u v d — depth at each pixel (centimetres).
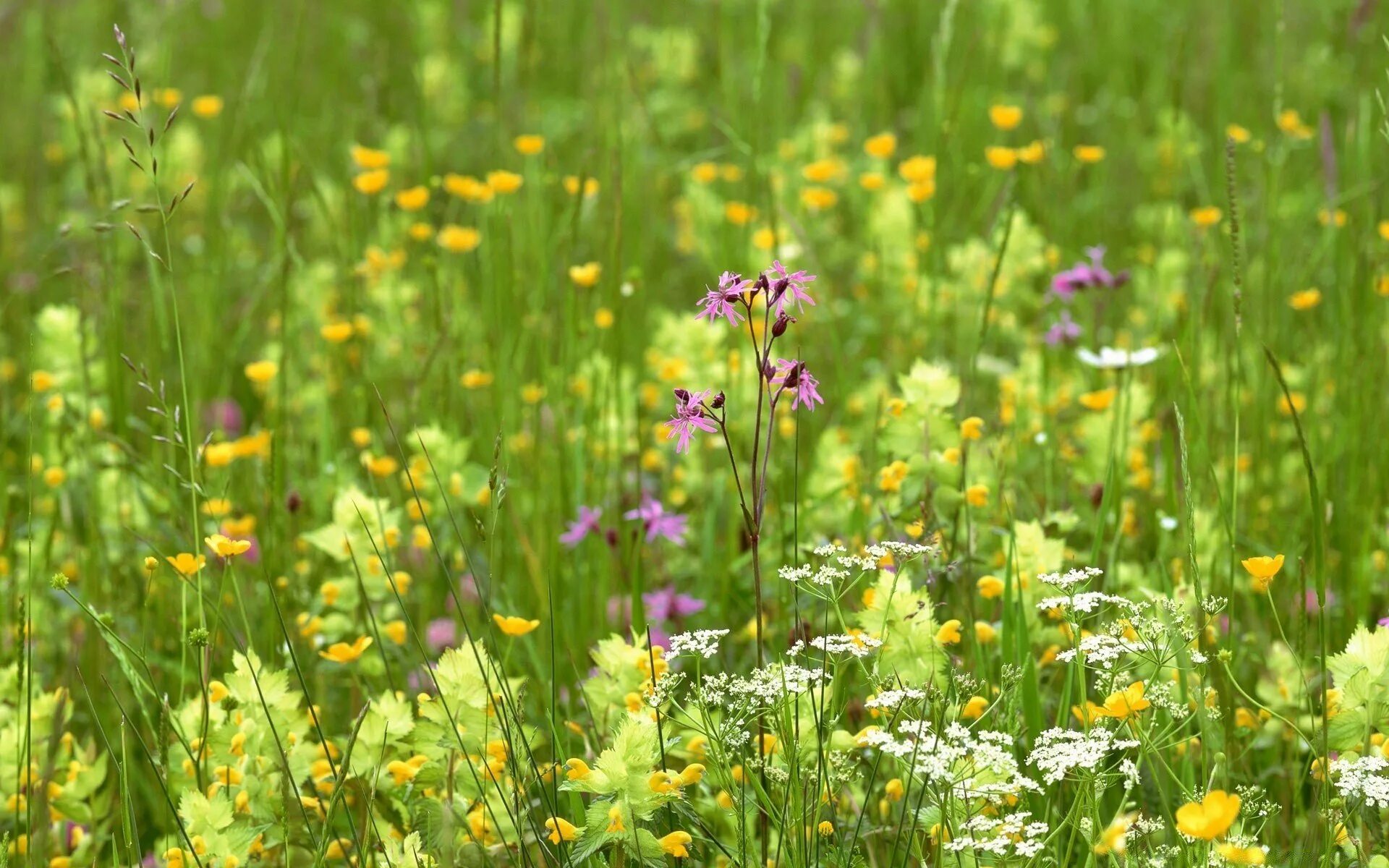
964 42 978
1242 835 247
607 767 258
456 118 919
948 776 243
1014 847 253
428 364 478
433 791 290
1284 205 646
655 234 742
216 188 672
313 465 527
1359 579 402
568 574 452
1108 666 263
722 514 492
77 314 497
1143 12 1048
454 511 446
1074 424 495
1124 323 639
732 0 1074
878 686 272
